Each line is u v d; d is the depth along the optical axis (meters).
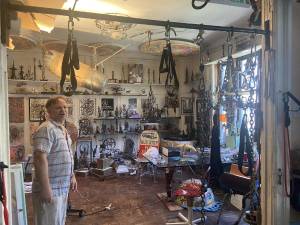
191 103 6.98
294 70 2.26
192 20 4.47
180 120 7.27
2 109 1.60
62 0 2.67
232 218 3.65
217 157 2.84
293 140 2.41
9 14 1.54
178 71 7.25
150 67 7.26
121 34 4.44
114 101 6.99
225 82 2.73
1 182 1.49
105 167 5.95
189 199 3.40
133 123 7.14
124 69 7.07
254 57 2.22
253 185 2.57
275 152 1.91
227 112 4.14
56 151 2.19
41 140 2.11
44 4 2.67
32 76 6.24
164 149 4.68
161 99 7.35
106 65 6.90
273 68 1.90
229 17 4.36
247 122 2.54
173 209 3.90
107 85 6.84
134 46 6.32
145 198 4.45
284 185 1.92
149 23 1.69
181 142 6.05
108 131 6.85
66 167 2.25
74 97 6.62
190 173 5.91
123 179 5.68
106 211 3.89
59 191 2.21
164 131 7.29
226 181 3.46
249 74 2.37
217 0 3.51
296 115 2.38
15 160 6.07
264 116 1.99
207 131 3.95
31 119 6.26
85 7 3.86
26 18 2.94
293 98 1.91
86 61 6.50
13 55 6.10
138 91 7.19
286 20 1.90
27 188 4.84
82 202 4.27
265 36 1.93
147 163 5.57
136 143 7.14
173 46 4.41
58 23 4.51
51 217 2.17
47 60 4.57
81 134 6.60
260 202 2.10
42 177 2.07
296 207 2.58
